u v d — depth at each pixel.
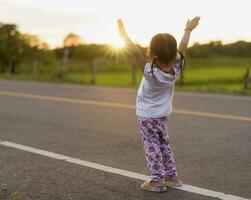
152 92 5.17
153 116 5.21
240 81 23.30
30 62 38.78
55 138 8.30
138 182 5.70
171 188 5.48
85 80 22.72
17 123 9.80
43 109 11.77
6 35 39.28
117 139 8.20
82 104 12.69
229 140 8.02
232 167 6.37
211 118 10.20
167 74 5.05
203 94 15.29
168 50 4.95
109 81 23.11
